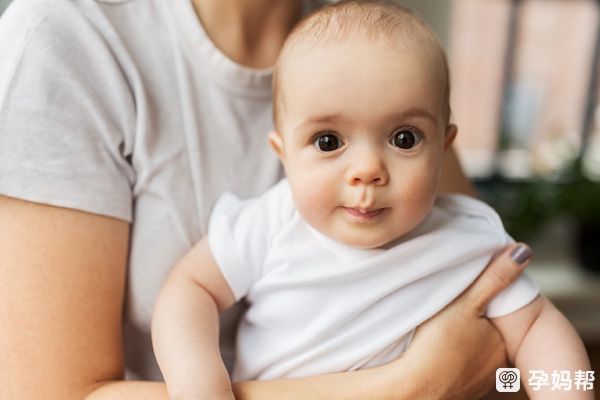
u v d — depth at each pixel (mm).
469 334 705
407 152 639
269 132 775
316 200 646
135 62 695
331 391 647
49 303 615
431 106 640
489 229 766
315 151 643
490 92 2355
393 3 703
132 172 688
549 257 2496
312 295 709
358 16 660
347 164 630
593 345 2283
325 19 675
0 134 598
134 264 708
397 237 688
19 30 626
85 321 636
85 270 634
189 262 713
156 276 713
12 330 606
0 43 630
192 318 665
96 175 641
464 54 2295
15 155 602
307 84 634
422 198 647
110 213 650
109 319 663
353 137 630
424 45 651
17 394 611
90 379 642
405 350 716
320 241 722
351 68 619
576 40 2361
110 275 659
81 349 634
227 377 633
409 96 622
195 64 729
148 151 685
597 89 2436
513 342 724
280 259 719
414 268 707
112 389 636
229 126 746
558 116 2439
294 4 812
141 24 714
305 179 647
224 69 731
